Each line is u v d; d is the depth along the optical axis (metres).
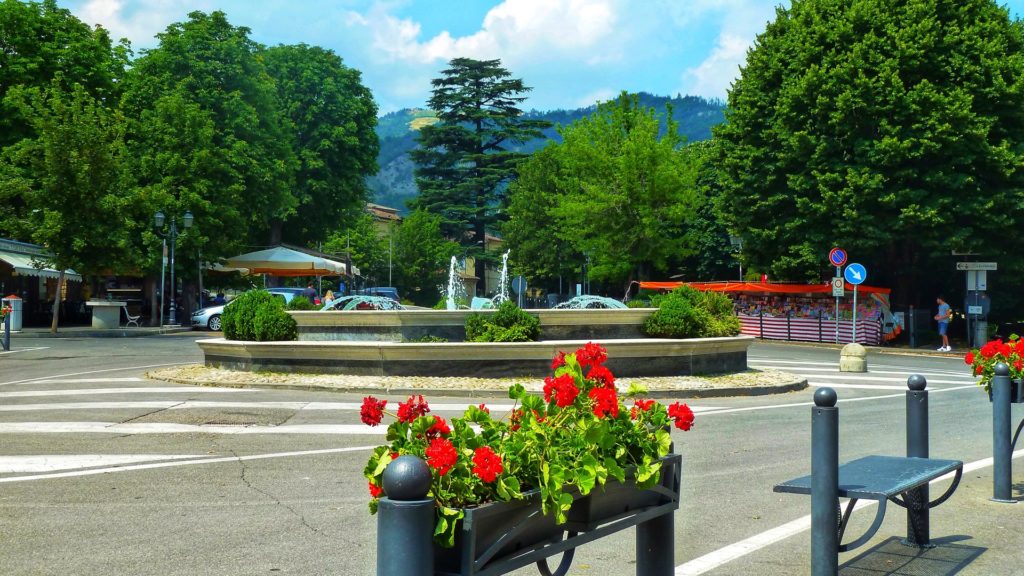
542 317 16.95
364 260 80.69
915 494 5.75
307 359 15.96
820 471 4.26
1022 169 30.97
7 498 6.99
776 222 34.81
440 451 2.78
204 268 40.81
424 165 77.19
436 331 16.61
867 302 34.28
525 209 68.06
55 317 31.50
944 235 31.58
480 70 75.31
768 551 5.65
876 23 32.09
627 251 44.59
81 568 5.16
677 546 5.78
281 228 54.06
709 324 17.92
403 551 2.53
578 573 5.21
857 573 5.19
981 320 31.59
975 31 31.48
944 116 30.34
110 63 40.31
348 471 8.19
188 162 38.78
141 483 7.59
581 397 3.54
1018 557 5.54
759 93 35.50
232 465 8.44
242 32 45.34
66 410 12.02
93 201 32.12
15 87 33.41
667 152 43.91
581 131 46.34
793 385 16.70
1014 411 13.92
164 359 20.95
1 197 31.77
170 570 5.13
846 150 32.53
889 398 15.52
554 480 3.07
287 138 47.19
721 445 9.97
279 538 5.85
